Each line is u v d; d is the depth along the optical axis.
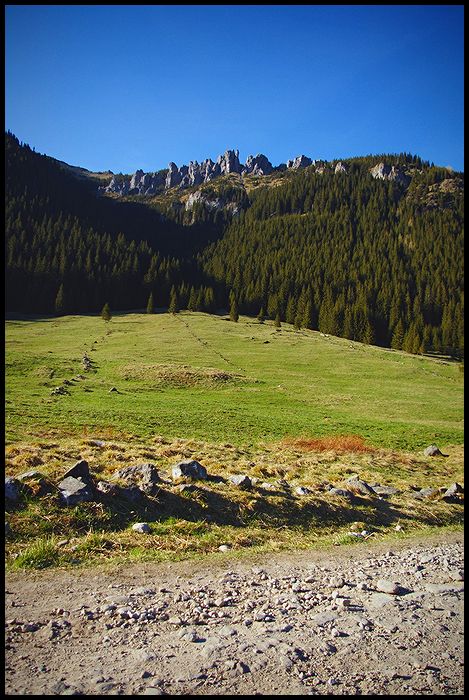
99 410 32.41
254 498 13.85
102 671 5.23
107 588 7.85
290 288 158.88
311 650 6.04
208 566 9.44
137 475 13.36
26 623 6.33
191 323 114.81
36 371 51.69
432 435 35.94
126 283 148.75
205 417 34.66
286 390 55.38
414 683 5.35
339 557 10.87
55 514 10.29
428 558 11.01
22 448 15.10
